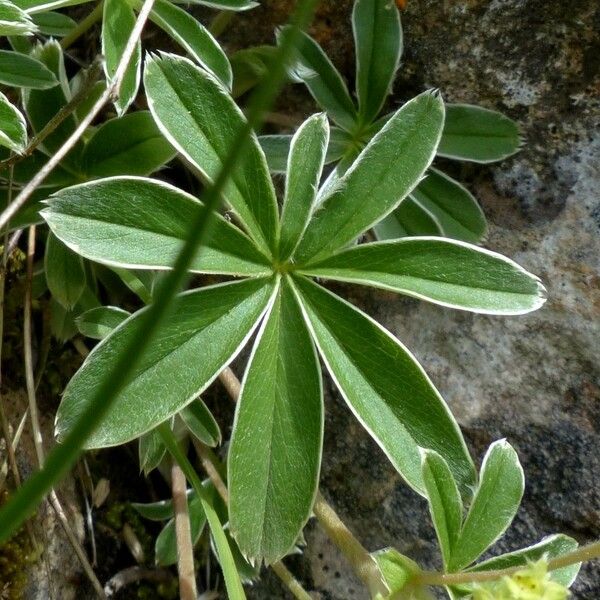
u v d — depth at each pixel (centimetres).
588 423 17
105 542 19
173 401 15
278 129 20
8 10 16
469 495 16
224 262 16
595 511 17
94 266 19
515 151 18
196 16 20
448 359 18
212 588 19
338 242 16
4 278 18
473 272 16
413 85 19
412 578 16
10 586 17
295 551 18
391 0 18
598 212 18
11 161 16
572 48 18
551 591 14
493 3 18
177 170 20
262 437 16
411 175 16
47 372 19
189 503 19
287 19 20
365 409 16
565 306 18
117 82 16
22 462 18
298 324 16
